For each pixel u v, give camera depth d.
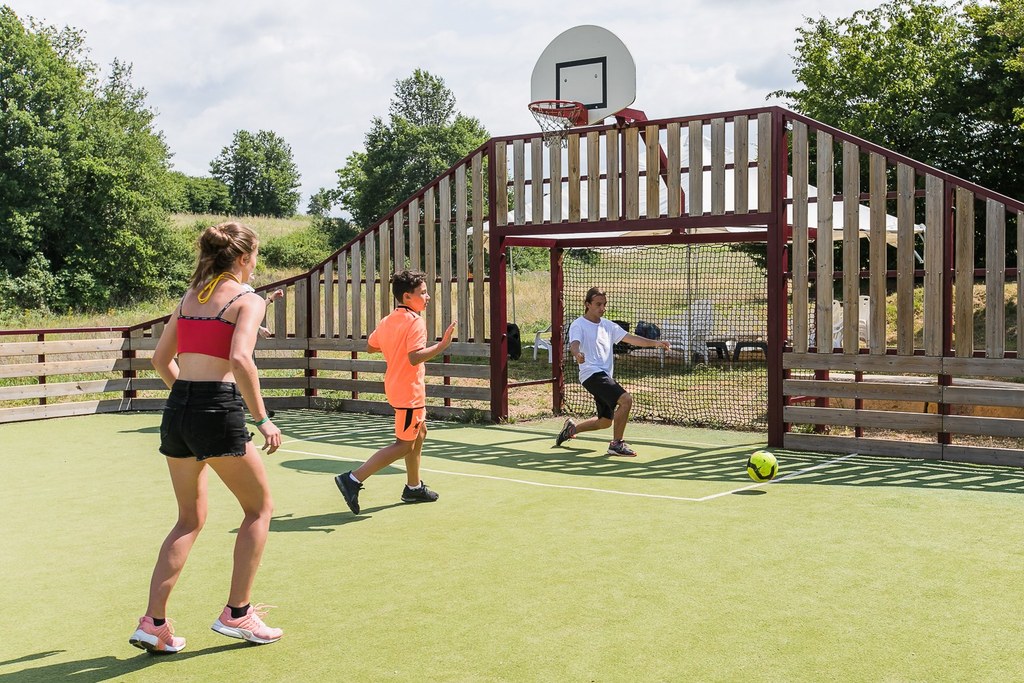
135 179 38.31
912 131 25.42
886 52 27.62
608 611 4.32
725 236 10.45
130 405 13.02
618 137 10.19
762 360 17.20
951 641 3.87
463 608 4.39
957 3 27.36
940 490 7.12
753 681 3.47
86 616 4.41
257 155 108.38
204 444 3.75
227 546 5.62
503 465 8.44
